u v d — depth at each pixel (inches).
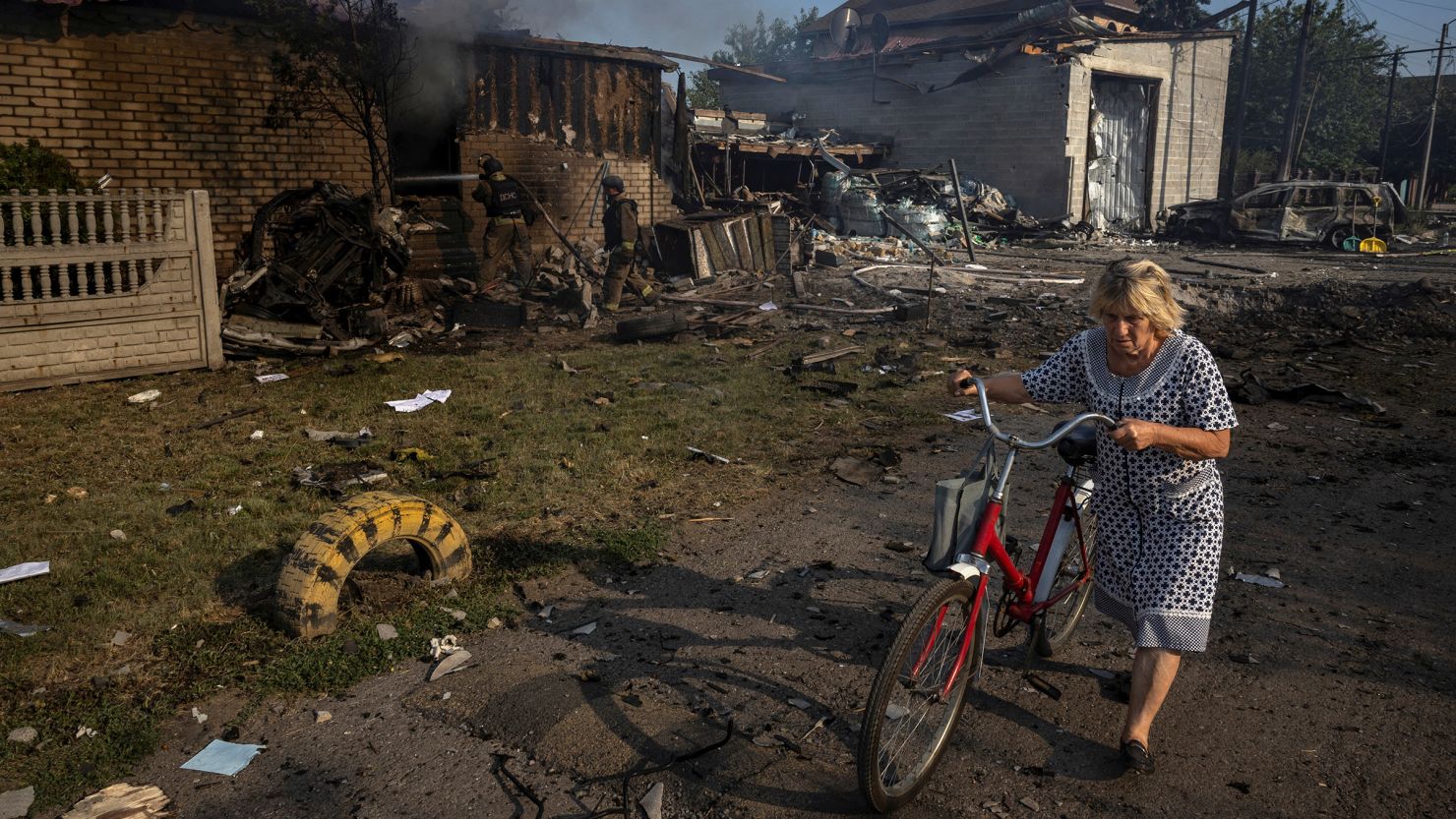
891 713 113.6
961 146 962.7
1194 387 112.3
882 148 999.0
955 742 127.4
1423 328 447.8
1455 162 1845.5
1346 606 166.4
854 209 815.1
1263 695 138.3
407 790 117.2
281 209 484.4
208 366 346.9
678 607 167.3
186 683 139.9
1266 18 1643.7
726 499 220.8
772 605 168.4
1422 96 1935.3
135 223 360.8
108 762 121.7
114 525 196.9
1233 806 113.7
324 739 127.6
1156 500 118.1
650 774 119.6
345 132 527.2
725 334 426.0
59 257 308.8
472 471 233.3
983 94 939.3
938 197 843.4
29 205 330.3
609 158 648.4
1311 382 331.6
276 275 392.5
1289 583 175.5
